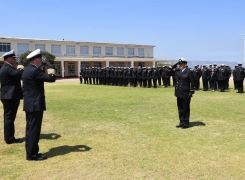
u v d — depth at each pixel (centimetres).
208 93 1905
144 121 933
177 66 857
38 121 562
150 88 2395
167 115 1038
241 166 516
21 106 1358
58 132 796
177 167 514
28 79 550
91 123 912
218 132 774
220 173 484
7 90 671
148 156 577
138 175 479
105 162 545
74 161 553
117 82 2836
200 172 489
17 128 866
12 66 674
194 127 836
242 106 1250
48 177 476
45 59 574
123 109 1194
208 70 2120
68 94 1941
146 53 6875
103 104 1366
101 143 679
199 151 606
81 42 5922
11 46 5088
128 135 751
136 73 2600
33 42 5334
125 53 6575
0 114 1135
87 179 466
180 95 820
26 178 473
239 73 1905
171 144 662
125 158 567
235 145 649
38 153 584
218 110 1142
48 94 1966
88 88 2519
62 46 5712
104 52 6291
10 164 543
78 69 5672
